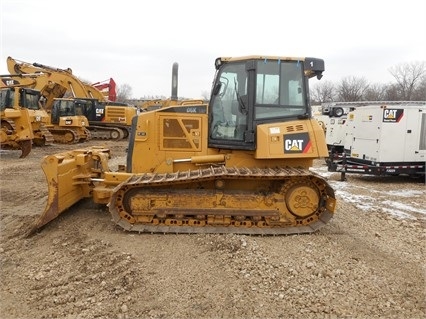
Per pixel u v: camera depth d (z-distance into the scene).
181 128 6.12
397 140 11.38
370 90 54.94
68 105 21.19
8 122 13.96
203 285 4.07
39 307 3.69
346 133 13.30
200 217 5.64
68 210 6.61
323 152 5.71
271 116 5.84
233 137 5.93
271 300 3.81
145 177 5.71
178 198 5.61
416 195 9.77
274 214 5.60
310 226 5.71
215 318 3.52
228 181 5.84
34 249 5.05
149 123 6.17
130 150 6.35
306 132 5.70
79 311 3.63
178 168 6.20
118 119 23.61
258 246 4.95
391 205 8.55
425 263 5.00
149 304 3.72
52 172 5.62
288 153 5.65
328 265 4.61
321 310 3.68
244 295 3.87
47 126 19.70
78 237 5.38
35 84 20.41
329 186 5.55
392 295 4.02
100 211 6.57
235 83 5.88
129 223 5.64
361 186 10.93
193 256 4.75
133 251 4.89
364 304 3.82
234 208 5.63
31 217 6.39
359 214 7.45
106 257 4.69
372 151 11.70
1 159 14.11
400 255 5.27
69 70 22.70
